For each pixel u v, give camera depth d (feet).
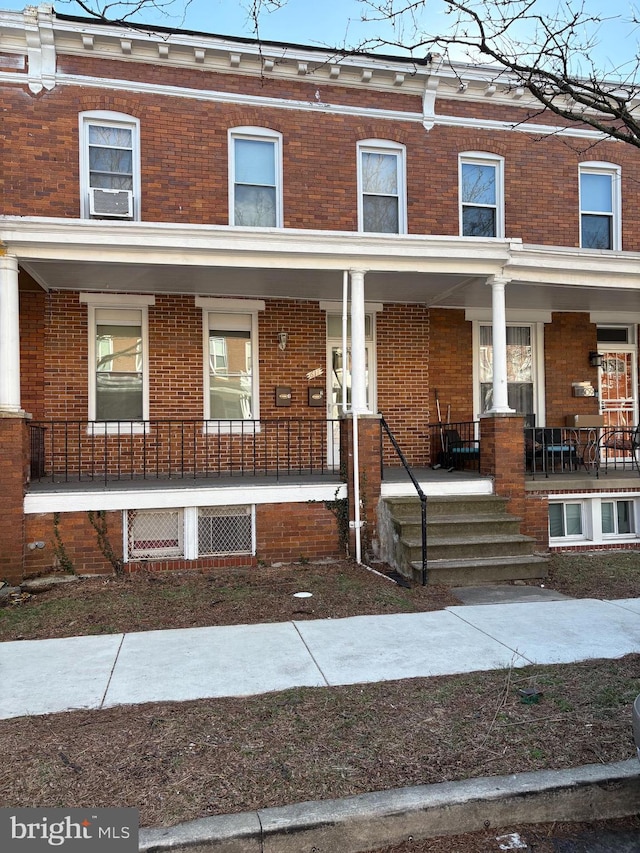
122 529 25.90
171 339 33.68
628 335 40.55
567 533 31.65
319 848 9.75
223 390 34.73
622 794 11.00
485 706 13.75
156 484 27.27
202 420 29.71
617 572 26.66
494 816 10.51
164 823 9.70
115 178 31.40
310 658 16.71
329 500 27.96
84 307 32.63
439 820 10.27
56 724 12.96
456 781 10.85
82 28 29.91
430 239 28.66
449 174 35.42
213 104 32.32
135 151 31.50
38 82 30.27
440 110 35.40
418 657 16.78
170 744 12.01
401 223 34.73
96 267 28.17
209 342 34.55
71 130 30.63
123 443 32.94
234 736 12.36
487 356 38.55
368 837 9.97
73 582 24.77
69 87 30.66
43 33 29.81
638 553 30.42
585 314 39.75
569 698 14.16
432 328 37.55
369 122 34.27
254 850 9.53
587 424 38.40
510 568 24.93
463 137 35.63
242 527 27.58
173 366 33.68
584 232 37.83
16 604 22.21
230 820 9.71
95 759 11.46
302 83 33.50
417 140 35.01
